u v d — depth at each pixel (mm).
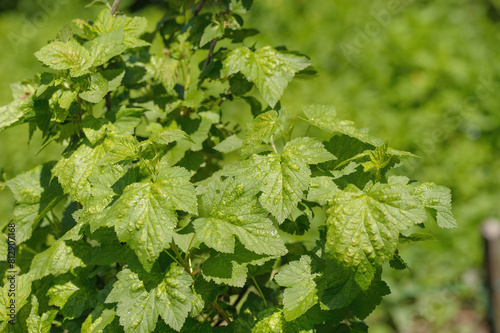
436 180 1870
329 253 764
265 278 883
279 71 869
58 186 892
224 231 777
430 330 1516
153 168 807
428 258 1665
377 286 791
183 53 933
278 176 799
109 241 808
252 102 959
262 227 782
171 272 778
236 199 789
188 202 764
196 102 893
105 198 800
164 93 952
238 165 815
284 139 843
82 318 875
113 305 819
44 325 832
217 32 885
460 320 1539
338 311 800
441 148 1986
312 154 800
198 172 942
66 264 845
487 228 1396
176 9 980
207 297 795
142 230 757
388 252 756
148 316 768
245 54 875
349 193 776
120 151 794
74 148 861
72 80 833
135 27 886
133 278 780
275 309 806
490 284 1394
